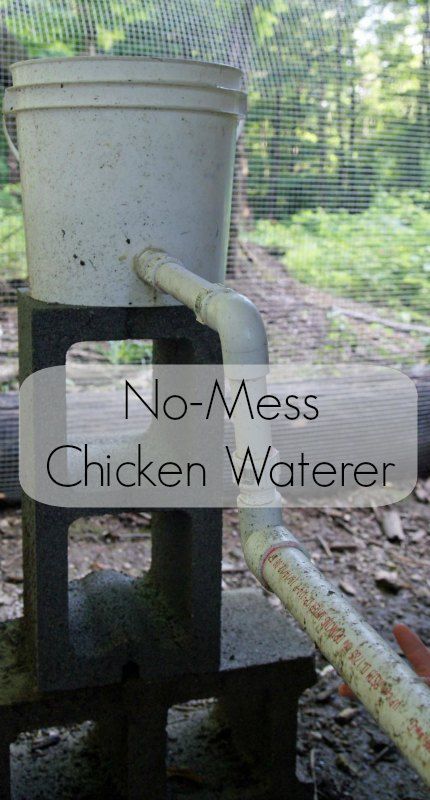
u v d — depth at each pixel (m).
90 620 1.90
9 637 1.96
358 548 3.19
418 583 2.97
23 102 1.62
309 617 1.20
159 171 1.60
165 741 1.85
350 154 3.51
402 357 3.76
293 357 3.67
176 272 1.50
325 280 3.67
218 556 1.81
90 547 3.13
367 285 3.72
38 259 1.70
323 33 3.29
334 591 1.22
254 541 1.38
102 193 1.60
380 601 2.85
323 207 3.59
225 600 2.15
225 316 1.33
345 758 2.14
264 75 3.26
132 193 1.60
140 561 3.05
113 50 3.06
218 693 1.87
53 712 1.77
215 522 1.80
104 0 3.00
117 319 1.68
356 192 3.59
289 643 1.96
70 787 1.96
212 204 1.68
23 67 1.59
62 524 1.71
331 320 3.70
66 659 1.75
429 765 0.95
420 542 3.26
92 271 1.64
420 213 3.68
